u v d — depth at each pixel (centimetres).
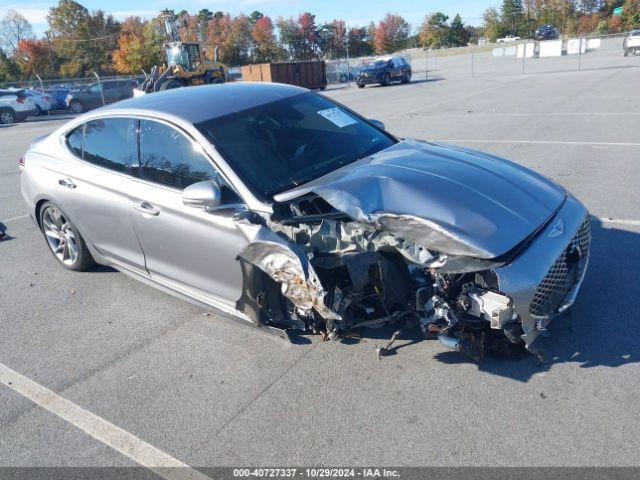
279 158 391
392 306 339
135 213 420
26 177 534
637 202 612
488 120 1279
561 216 345
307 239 341
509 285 293
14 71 6606
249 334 403
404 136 1147
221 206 355
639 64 2766
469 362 342
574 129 1070
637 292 407
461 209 318
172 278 421
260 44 8800
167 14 2530
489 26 9700
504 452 271
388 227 314
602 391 306
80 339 420
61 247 545
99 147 464
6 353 409
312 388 334
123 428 317
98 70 7544
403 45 9938
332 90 3183
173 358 382
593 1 8800
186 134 398
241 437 300
